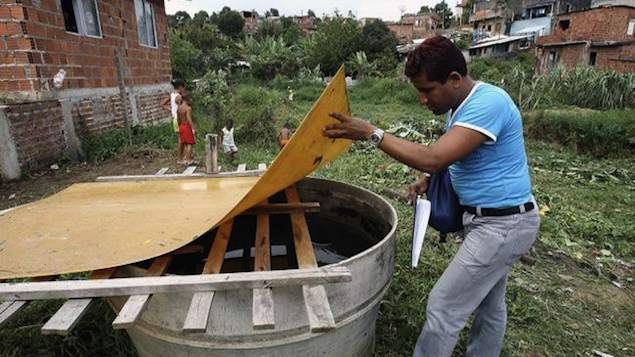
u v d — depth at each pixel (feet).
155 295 5.48
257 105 32.45
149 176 9.87
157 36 32.73
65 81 20.74
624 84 43.93
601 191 19.94
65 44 20.63
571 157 27.27
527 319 9.31
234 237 8.80
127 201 8.01
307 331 5.65
